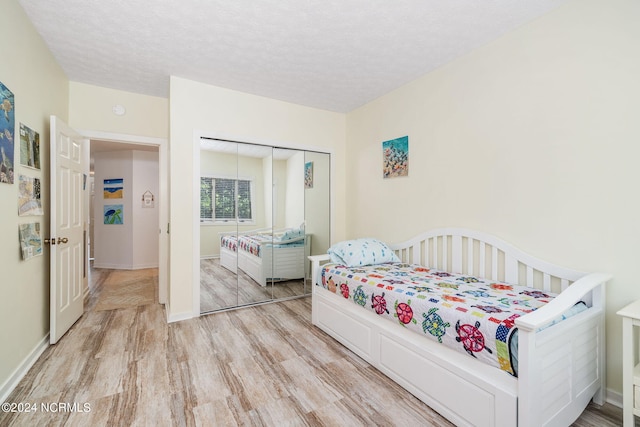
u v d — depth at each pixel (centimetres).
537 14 198
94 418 155
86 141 394
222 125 315
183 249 295
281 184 358
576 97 183
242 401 170
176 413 160
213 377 194
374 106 349
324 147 385
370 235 358
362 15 199
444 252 264
